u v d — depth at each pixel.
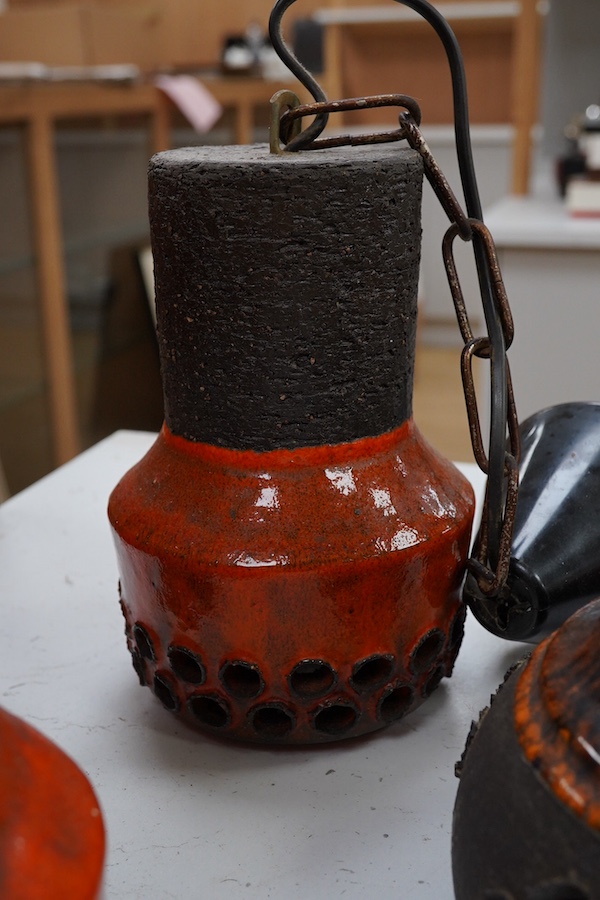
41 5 3.05
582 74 2.12
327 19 2.77
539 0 1.65
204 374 0.61
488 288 0.64
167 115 2.11
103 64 2.20
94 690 0.72
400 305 0.62
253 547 0.59
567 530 0.67
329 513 0.60
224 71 2.44
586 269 1.40
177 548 0.61
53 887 0.40
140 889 0.56
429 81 3.17
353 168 0.57
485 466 0.65
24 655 0.76
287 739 0.64
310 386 0.60
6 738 0.44
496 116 3.13
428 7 0.62
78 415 2.11
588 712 0.46
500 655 0.76
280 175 0.57
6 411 1.96
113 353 2.23
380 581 0.60
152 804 0.62
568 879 0.44
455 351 3.13
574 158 1.71
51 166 1.75
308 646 0.61
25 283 1.83
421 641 0.64
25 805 0.42
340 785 0.63
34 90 1.66
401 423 0.65
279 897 0.56
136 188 2.13
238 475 0.61
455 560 0.64
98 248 2.08
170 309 0.62
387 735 0.67
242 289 0.59
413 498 0.63
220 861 0.58
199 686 0.63
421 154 0.63
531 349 1.47
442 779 0.64
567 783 0.44
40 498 1.01
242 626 0.60
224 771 0.64
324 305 0.59
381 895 0.56
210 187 0.58
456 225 0.63
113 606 0.82
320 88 0.64
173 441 0.65
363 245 0.59
